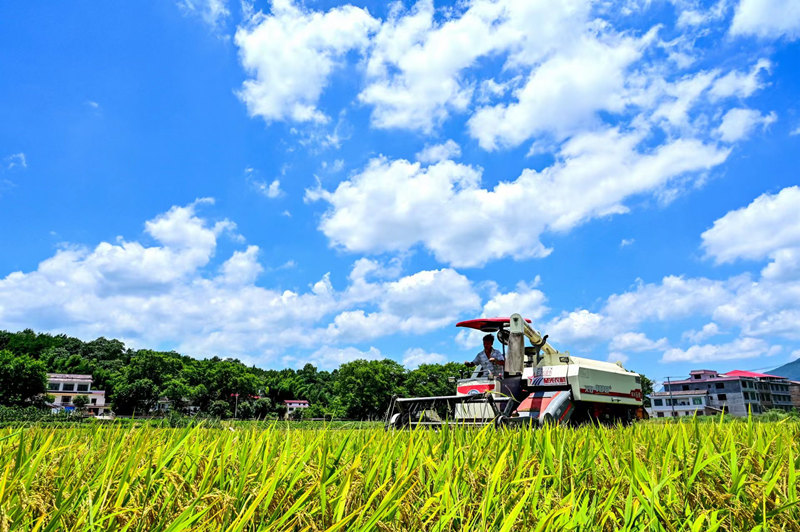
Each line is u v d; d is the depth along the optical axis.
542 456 3.54
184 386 152.50
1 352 117.38
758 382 138.25
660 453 3.99
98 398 156.88
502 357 14.91
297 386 175.12
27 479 2.44
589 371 13.78
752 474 3.05
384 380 124.44
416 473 2.96
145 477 2.59
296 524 2.25
